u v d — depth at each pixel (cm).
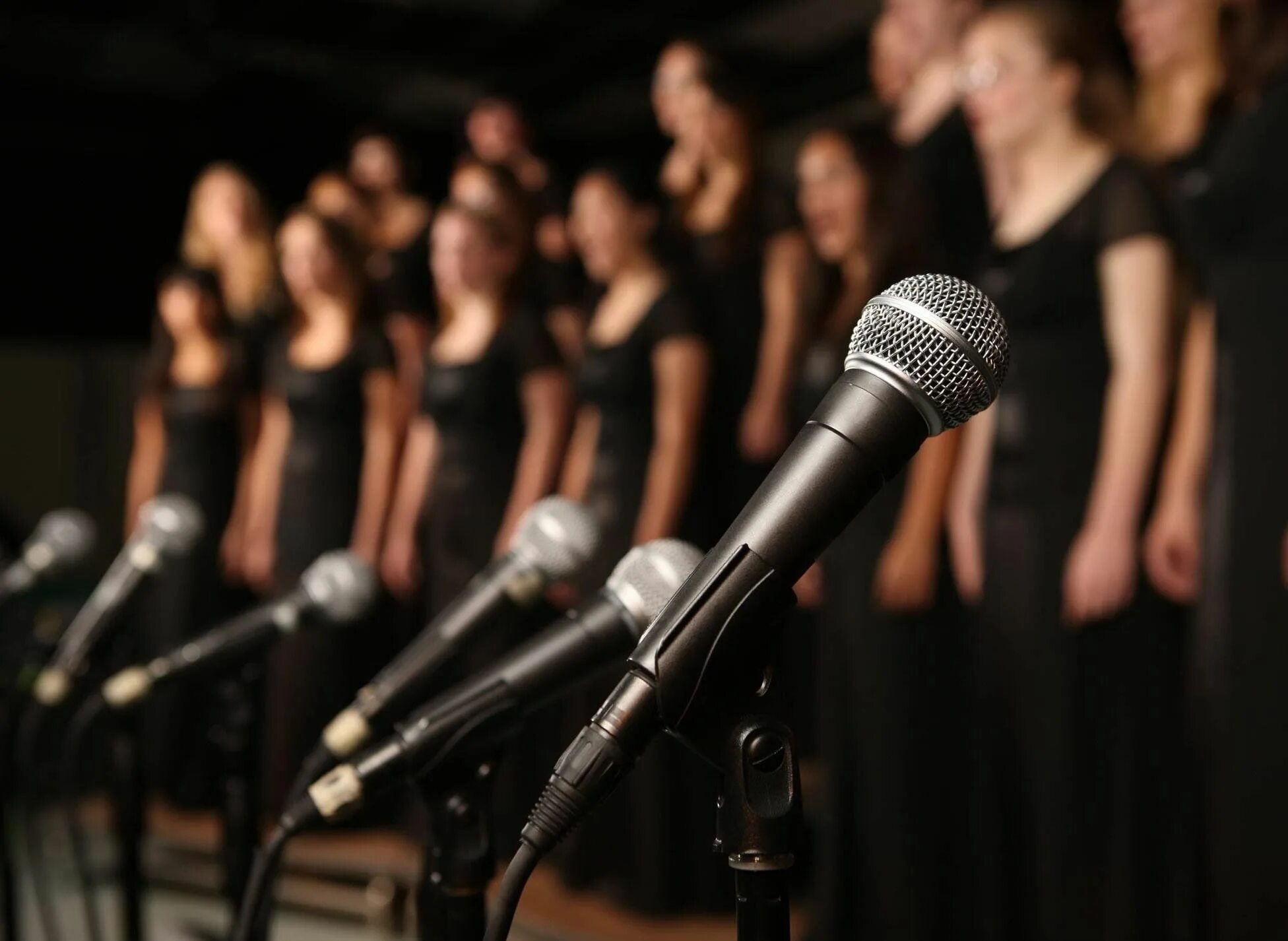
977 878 286
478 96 848
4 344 810
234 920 196
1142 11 269
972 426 289
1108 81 267
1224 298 240
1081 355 258
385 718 147
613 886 379
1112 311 254
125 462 915
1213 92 261
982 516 274
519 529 153
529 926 365
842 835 306
